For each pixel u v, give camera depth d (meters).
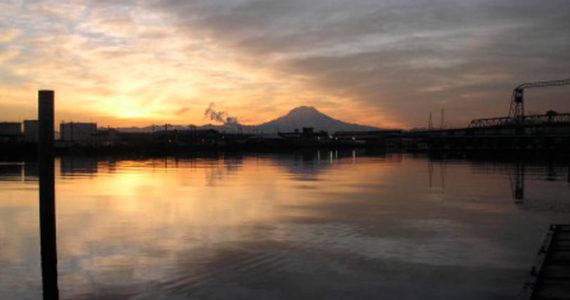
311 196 30.58
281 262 14.93
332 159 90.19
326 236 18.55
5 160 82.75
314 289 12.50
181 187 36.06
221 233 19.06
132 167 63.28
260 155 113.94
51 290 12.35
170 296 11.99
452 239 18.05
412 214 23.61
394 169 59.25
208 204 26.83
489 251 16.25
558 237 16.84
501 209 25.27
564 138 138.50
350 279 13.28
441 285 12.76
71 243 17.34
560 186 37.19
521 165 67.69
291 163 74.19
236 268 14.28
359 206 26.25
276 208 25.42
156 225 20.64
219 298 11.87
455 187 36.66
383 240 17.88
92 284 12.88
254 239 18.00
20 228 20.19
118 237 18.33
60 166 65.69
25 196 30.42
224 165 68.31
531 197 30.28
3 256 15.75
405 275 13.62
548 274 12.55
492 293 12.12
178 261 15.04
